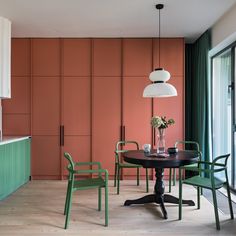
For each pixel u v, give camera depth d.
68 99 4.58
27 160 4.45
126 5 3.30
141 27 4.11
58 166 4.59
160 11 3.49
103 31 4.29
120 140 4.58
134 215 3.02
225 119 4.32
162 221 2.85
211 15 3.63
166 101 4.59
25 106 4.57
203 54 4.39
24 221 2.85
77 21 3.86
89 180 3.03
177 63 4.59
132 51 4.58
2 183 3.51
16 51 4.56
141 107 4.58
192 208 3.24
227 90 4.21
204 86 4.37
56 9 3.43
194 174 4.64
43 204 3.39
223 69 4.37
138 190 4.00
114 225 2.74
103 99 4.58
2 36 3.69
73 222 2.82
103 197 3.64
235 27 3.35
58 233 2.56
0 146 3.42
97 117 4.58
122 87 4.57
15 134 4.57
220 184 2.81
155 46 4.59
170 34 4.45
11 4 3.27
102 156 4.59
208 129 4.38
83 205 3.34
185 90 5.01
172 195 3.69
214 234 2.55
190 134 5.01
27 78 4.57
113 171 4.58
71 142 4.59
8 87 3.84
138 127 4.58
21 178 4.20
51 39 4.57
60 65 4.57
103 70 4.58
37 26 4.05
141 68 4.58
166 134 4.58
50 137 4.58
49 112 4.58
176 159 2.86
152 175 4.64
